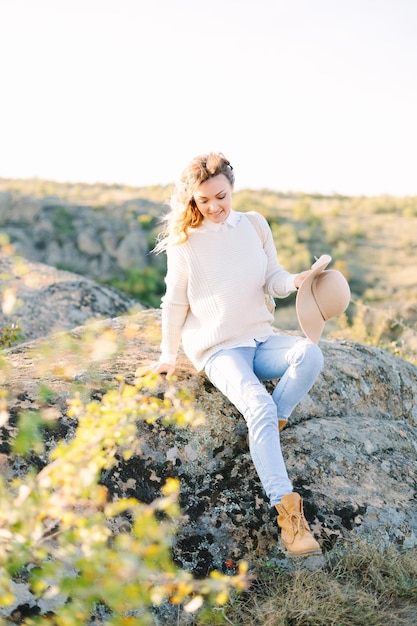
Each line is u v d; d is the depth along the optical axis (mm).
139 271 21906
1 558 2238
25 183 35031
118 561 2150
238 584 2238
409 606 3227
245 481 3682
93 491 2410
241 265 3695
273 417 3438
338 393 4617
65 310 7414
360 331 9773
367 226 29516
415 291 20969
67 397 3611
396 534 3660
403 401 4977
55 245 24984
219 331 3689
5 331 5996
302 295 3662
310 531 3383
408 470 4109
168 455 3598
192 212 3645
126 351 4422
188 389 3902
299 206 31328
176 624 3070
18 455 3262
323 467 3887
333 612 3117
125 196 31406
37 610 2803
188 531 3406
